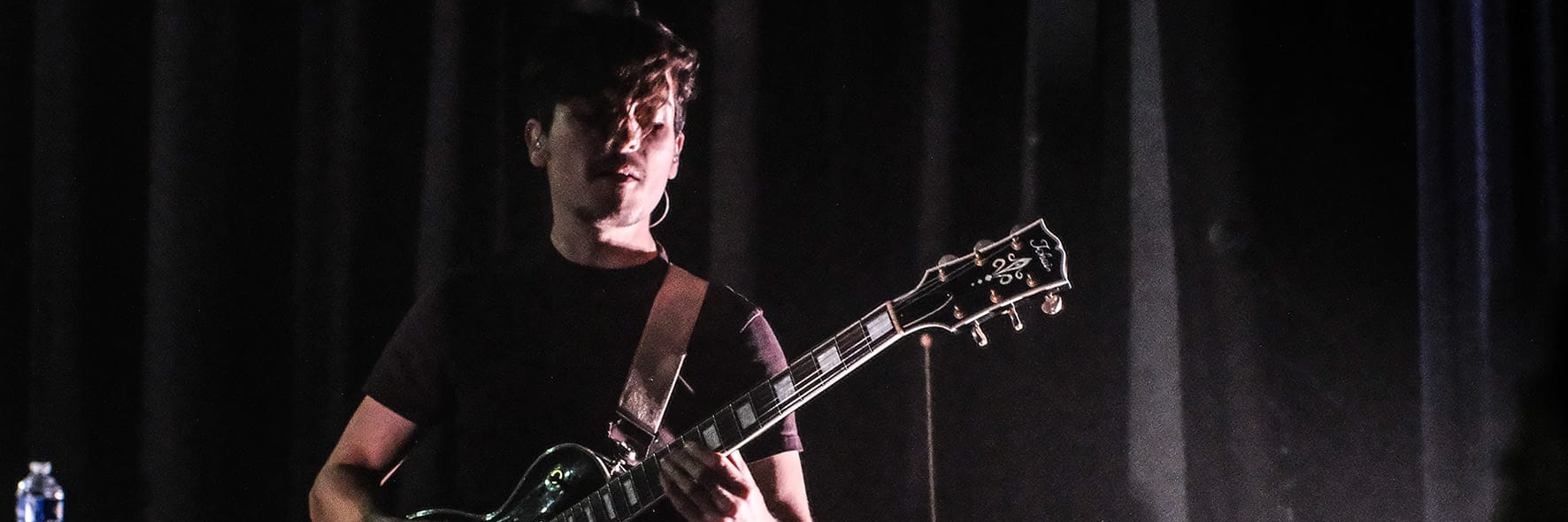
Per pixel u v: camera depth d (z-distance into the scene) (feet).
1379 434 7.82
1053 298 5.56
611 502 5.78
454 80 8.34
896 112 8.22
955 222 8.12
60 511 7.15
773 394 5.79
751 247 8.17
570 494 5.82
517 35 8.41
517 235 8.30
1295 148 7.98
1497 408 7.99
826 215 8.20
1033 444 7.98
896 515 7.98
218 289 8.42
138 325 8.56
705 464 5.46
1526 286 8.11
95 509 8.43
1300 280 7.93
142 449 8.43
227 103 8.52
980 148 8.16
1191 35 8.13
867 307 8.12
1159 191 8.15
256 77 8.59
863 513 8.00
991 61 8.20
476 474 6.08
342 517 6.00
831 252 8.17
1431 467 8.05
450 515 5.98
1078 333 8.02
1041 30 8.20
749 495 5.51
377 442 6.26
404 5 8.56
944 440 8.03
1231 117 8.03
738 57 8.26
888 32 8.29
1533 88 8.35
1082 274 8.06
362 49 8.48
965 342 8.06
